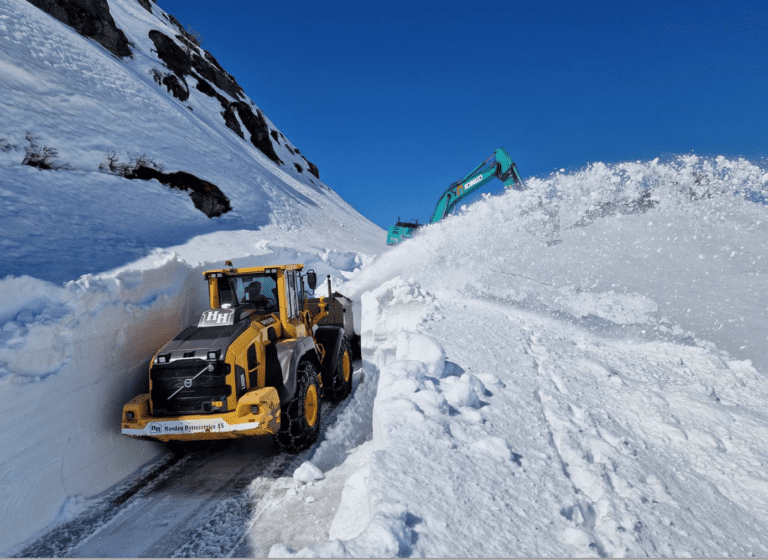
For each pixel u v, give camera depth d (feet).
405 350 14.70
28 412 10.66
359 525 8.32
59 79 46.09
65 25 69.26
